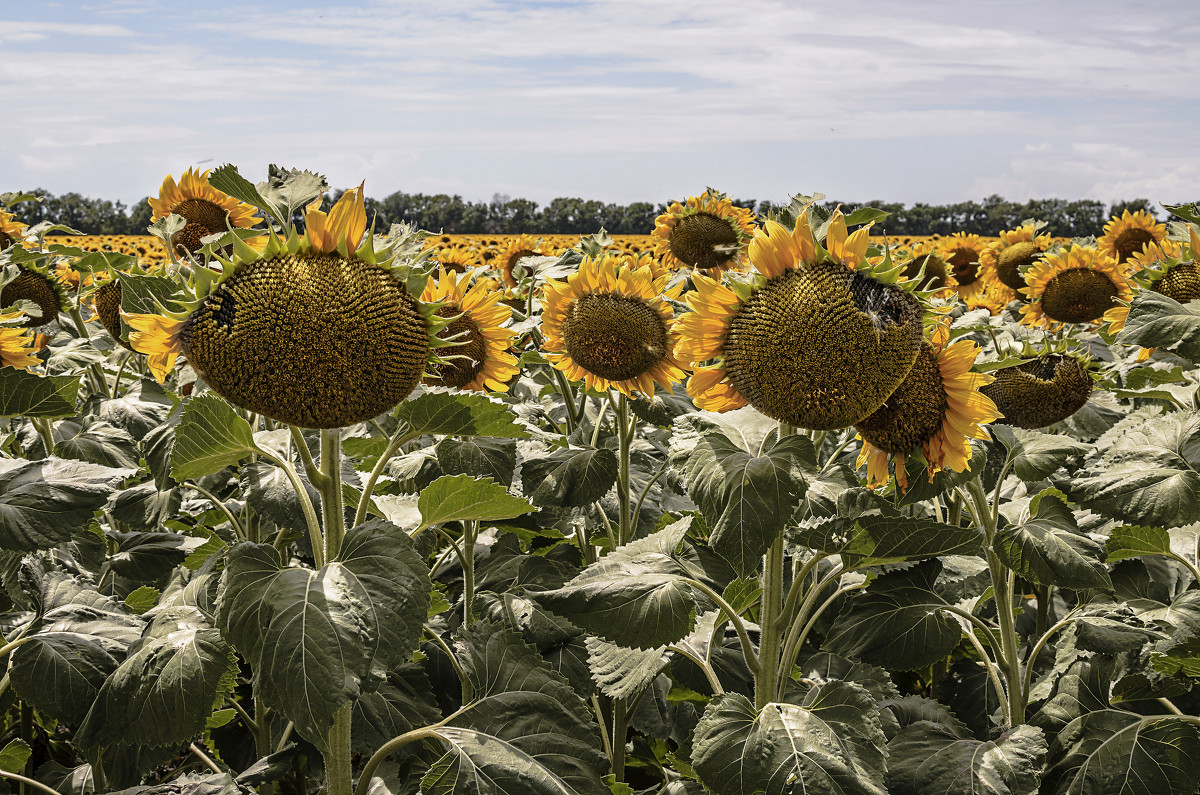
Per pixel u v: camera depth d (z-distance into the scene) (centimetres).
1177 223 455
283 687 206
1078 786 303
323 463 246
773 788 238
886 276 244
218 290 209
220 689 290
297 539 342
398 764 358
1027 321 652
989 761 281
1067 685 336
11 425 472
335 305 206
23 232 535
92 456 416
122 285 260
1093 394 467
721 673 359
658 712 389
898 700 339
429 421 262
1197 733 301
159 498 390
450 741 258
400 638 215
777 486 245
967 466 281
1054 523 306
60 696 274
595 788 259
